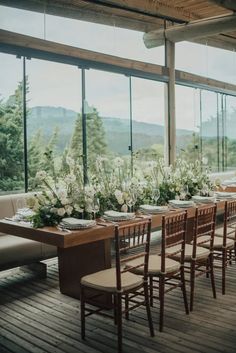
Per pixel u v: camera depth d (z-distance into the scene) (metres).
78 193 3.79
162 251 3.27
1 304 3.89
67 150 6.68
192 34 7.75
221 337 3.13
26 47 5.85
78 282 3.96
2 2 5.62
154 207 4.25
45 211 3.61
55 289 4.29
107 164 4.31
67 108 6.68
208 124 9.76
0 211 5.04
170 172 5.04
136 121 7.82
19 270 4.96
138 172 4.54
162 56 8.31
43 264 4.68
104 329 3.31
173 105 8.36
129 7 7.00
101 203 4.02
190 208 4.52
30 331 3.29
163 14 7.62
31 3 5.96
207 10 7.92
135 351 2.93
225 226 4.04
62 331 3.28
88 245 3.83
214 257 4.29
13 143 6.01
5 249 4.34
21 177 5.99
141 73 7.72
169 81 8.32
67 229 3.41
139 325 3.36
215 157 10.04
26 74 5.97
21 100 5.93
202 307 3.71
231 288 4.21
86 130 6.87
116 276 2.96
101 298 3.66
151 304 3.72
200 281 4.43
